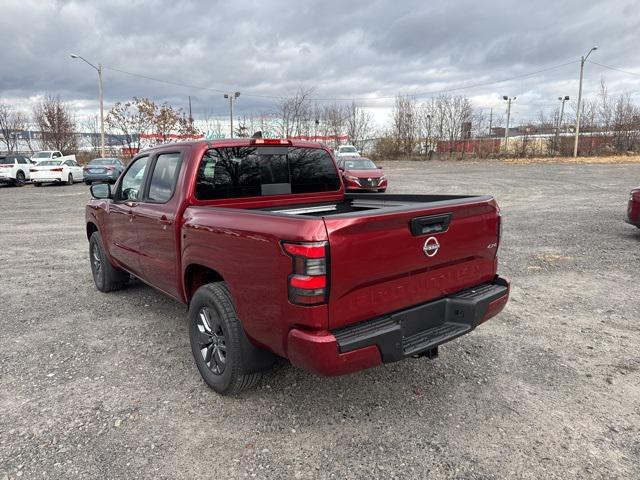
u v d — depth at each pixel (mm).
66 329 4965
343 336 2826
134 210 4785
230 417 3332
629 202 9141
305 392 3658
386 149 51250
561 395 3572
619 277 6660
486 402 3484
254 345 3352
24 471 2766
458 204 3395
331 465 2818
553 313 5293
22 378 3906
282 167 4605
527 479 2676
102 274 6066
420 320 3293
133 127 42094
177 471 2773
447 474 2725
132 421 3283
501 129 81188
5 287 6555
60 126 46312
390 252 2980
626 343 4480
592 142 43375
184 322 5152
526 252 8297
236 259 3189
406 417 3307
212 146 4109
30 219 13461
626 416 3291
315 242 2662
